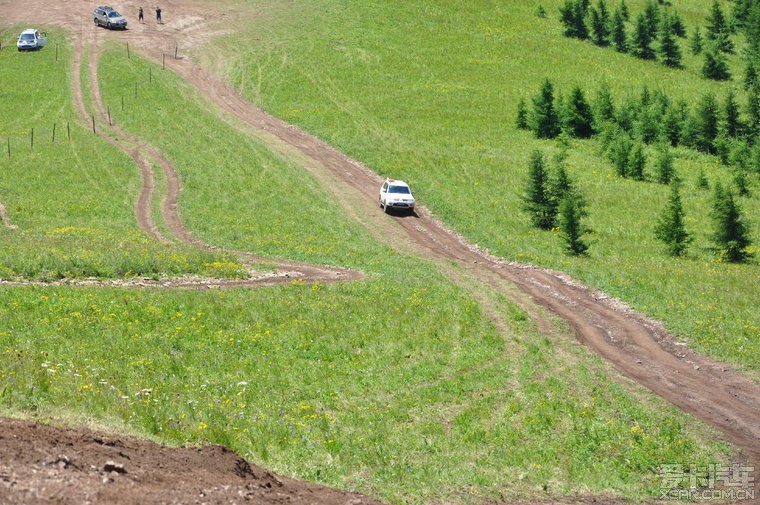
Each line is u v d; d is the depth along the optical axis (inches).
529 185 2150.6
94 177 2456.9
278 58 3956.7
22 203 2148.1
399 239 2050.9
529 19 4726.9
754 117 3299.7
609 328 1310.3
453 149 2962.6
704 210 2488.9
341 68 3878.0
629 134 3348.9
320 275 1604.3
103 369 879.7
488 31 4505.4
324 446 741.9
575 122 3284.9
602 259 1876.2
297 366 1002.1
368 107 3422.7
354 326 1195.3
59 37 4052.7
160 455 582.2
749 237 2192.4
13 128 2923.2
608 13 4557.1
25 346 932.6
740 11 5083.7
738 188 2733.8
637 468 767.7
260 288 1411.2
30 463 490.3
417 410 882.8
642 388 1004.6
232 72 3752.5
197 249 1742.1
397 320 1238.9
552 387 973.2
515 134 3243.1
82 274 1396.4
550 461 767.7
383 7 4741.6
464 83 3816.4
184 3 4766.2
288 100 3464.6
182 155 2728.8
